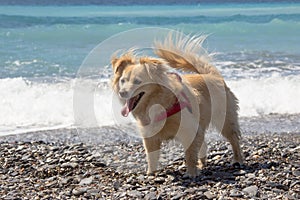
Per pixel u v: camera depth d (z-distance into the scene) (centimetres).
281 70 1409
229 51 1689
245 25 2270
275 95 1205
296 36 2023
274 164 708
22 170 718
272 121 1060
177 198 572
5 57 1538
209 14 2677
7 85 1209
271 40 1925
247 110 1134
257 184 620
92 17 2430
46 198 590
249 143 859
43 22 2222
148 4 3266
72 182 654
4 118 1055
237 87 1238
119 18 2420
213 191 596
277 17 2486
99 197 592
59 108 1109
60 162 754
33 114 1080
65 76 1327
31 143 893
